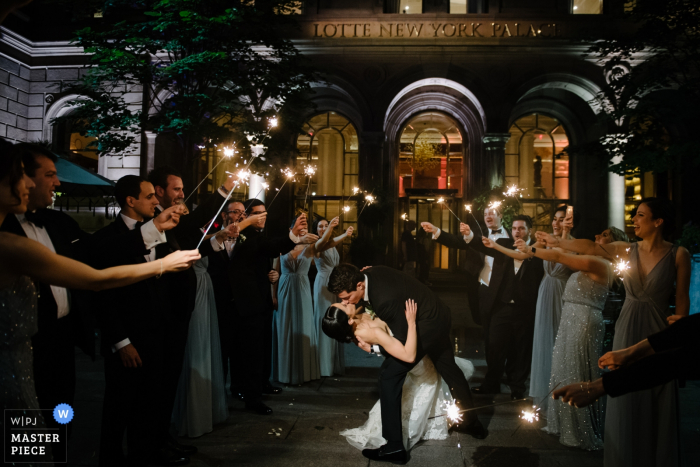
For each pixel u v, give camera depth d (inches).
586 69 554.3
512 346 199.8
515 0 569.0
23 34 584.7
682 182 579.8
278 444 146.5
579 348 149.9
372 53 567.2
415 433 146.1
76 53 585.9
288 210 612.4
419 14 568.4
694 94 365.7
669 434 109.6
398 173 654.5
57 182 104.0
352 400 192.7
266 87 358.6
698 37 367.2
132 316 120.4
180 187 143.2
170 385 131.8
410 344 134.7
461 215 644.1
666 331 73.9
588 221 595.2
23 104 587.5
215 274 178.7
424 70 564.4
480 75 561.6
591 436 145.6
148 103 546.9
